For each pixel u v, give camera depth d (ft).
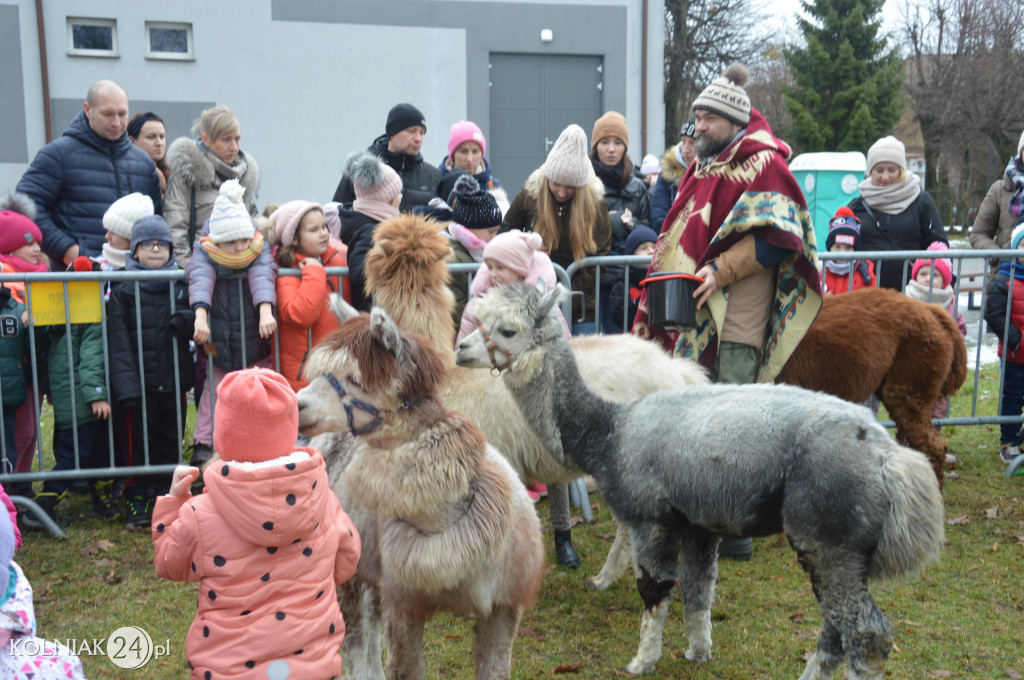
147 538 17.44
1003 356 21.20
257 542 8.36
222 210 16.97
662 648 13.08
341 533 9.13
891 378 17.39
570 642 13.32
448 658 12.75
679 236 15.46
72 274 17.15
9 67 44.55
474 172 23.58
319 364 9.22
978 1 112.68
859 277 21.54
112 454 17.90
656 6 51.98
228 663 8.39
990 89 108.17
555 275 16.62
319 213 18.02
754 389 11.20
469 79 50.29
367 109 49.14
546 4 50.65
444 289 13.71
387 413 9.06
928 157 122.11
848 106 114.73
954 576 15.42
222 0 46.65
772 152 14.35
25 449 18.93
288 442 8.58
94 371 17.57
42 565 16.07
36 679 7.47
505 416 13.65
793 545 10.55
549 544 17.34
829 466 10.12
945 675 12.02
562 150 17.70
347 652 11.16
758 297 14.99
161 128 24.07
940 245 22.48
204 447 18.17
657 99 52.95
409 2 48.85
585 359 13.92
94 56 45.65
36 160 20.08
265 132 48.03
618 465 11.55
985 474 21.03
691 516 11.09
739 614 14.16
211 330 17.60
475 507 9.23
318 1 47.70
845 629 10.27
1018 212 24.26
